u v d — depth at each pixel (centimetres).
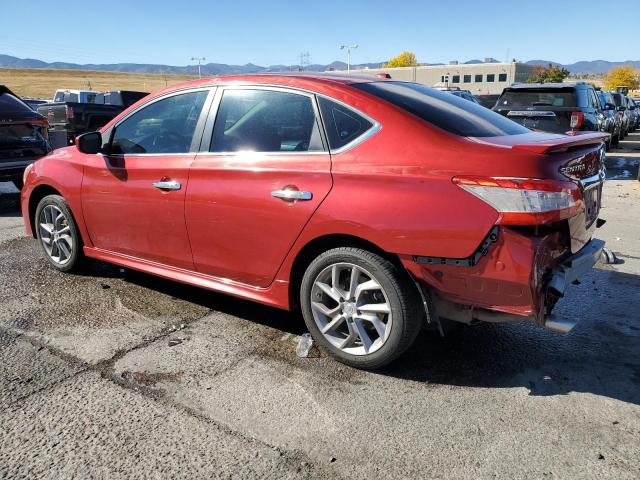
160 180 391
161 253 407
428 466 241
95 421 273
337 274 321
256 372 322
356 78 359
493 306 279
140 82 12281
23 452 250
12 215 788
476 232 271
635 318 403
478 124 329
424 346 357
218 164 360
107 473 237
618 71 10288
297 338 368
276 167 333
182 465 242
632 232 666
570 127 1112
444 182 280
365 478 234
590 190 322
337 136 319
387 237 291
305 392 301
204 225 369
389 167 296
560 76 8788
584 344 361
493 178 270
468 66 9094
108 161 431
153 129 410
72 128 1323
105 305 424
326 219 309
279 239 334
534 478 233
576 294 451
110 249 449
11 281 479
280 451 251
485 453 250
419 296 303
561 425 271
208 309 417
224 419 275
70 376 315
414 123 302
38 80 11588
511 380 315
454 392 302
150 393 298
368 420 275
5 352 344
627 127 2442
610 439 260
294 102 341
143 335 371
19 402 288
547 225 276
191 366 329
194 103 389
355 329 319
